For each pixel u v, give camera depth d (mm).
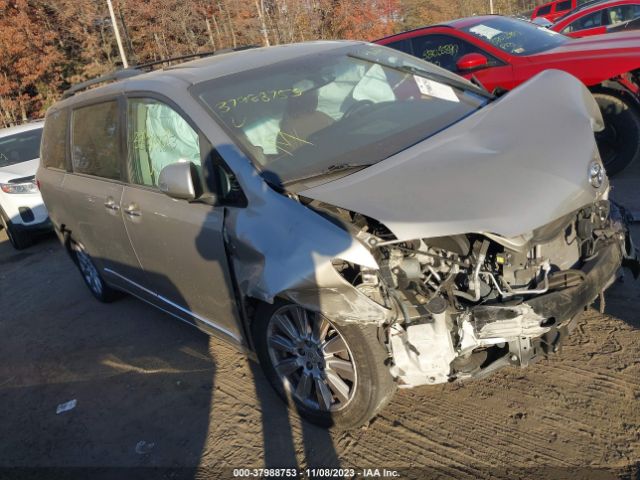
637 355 3123
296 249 2656
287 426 3195
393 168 2752
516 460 2645
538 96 3213
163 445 3285
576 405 2883
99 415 3719
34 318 5582
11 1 21641
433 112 3531
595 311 3576
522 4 40250
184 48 25156
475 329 2494
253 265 2877
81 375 4266
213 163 3113
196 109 3256
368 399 2750
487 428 2865
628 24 6559
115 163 4012
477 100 3744
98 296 5488
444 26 6707
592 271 2674
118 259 4363
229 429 3285
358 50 4051
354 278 2619
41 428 3725
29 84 23188
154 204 3553
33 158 8633
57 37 23344
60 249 7879
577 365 3156
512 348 2535
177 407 3602
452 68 6523
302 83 3559
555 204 2463
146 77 3824
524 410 2926
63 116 4871
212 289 3328
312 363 2967
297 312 2914
